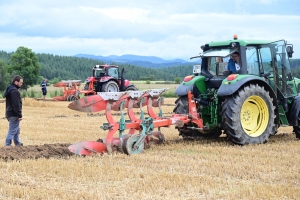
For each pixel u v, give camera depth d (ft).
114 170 25.39
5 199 19.93
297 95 37.68
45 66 348.18
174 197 20.18
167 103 91.35
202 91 36.91
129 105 32.24
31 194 20.48
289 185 22.22
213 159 28.99
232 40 35.63
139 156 29.73
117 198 19.99
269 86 35.58
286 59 37.22
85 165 26.37
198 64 37.24
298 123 37.52
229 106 33.96
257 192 20.72
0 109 80.02
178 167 26.35
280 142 36.45
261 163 27.61
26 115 66.13
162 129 45.68
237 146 34.06
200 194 20.77
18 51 257.55
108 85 97.91
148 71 353.72
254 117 35.58
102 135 42.37
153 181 22.70
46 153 30.17
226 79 34.35
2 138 40.88
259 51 36.04
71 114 68.59
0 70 229.86
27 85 256.11
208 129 35.65
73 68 367.66
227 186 22.04
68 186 22.07
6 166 26.40
